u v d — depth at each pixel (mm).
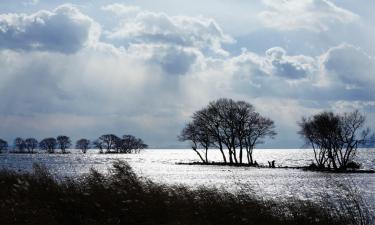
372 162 161750
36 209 15984
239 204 18438
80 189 18156
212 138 131375
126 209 16438
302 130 109062
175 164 139875
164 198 17875
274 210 18891
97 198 16984
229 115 126000
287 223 17859
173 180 63906
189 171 96250
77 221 16125
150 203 17188
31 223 14953
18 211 15492
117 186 18234
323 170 103125
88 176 19641
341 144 104938
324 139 106438
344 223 18297
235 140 129625
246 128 127250
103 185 18016
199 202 18359
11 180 21453
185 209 17562
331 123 103562
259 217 17781
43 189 18266
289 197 34562
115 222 16141
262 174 85750
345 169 102250
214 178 70562
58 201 17078
